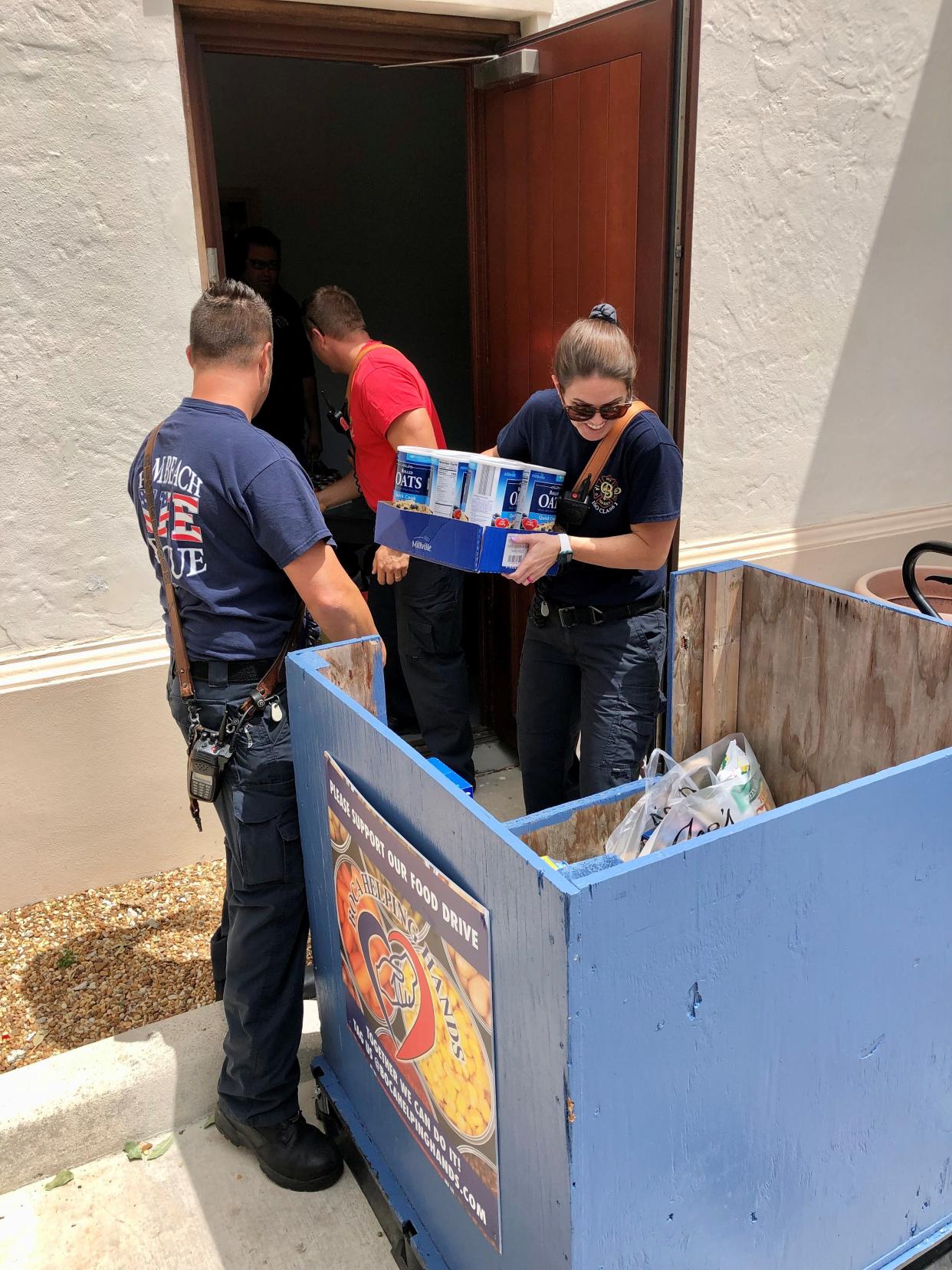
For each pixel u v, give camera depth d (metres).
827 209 3.70
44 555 2.75
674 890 1.20
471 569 2.30
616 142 2.76
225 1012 2.37
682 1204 1.39
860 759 2.16
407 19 3.03
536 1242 1.41
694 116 2.52
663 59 2.52
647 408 2.36
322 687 1.69
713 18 3.24
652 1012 1.24
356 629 1.91
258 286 4.47
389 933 1.66
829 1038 1.47
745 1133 1.43
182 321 2.75
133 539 2.84
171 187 2.65
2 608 2.74
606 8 2.70
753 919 1.29
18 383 2.61
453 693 3.49
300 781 1.92
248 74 5.46
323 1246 2.03
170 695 2.07
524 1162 1.38
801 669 2.25
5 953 2.74
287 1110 2.14
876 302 3.95
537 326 3.30
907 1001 1.56
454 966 1.43
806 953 1.38
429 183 6.06
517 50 3.05
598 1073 1.22
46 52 2.44
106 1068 2.25
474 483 2.30
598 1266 1.33
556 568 2.46
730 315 3.63
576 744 2.92
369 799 1.61
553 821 1.99
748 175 3.49
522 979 1.25
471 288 3.62
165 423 1.95
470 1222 1.62
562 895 1.11
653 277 2.70
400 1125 1.84
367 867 1.67
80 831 2.95
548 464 2.51
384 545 2.55
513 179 3.28
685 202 2.60
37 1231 2.07
